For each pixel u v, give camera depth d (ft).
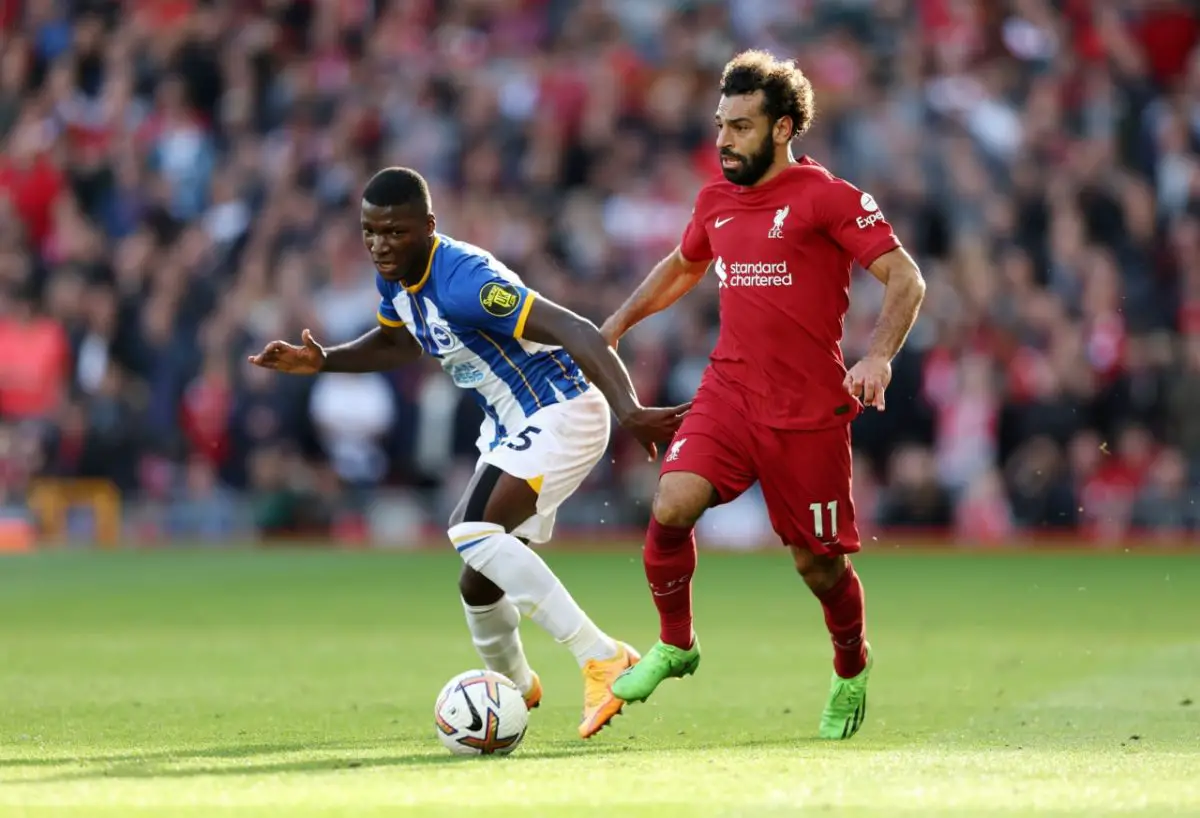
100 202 252.83
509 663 82.64
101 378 228.84
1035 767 64.59
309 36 272.51
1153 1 250.78
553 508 80.79
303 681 102.37
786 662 111.75
